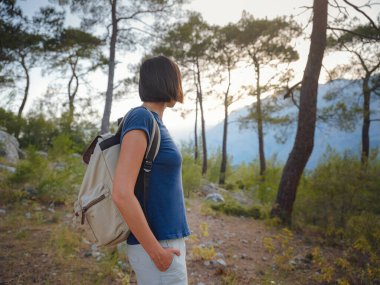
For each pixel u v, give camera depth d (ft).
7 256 11.43
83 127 55.06
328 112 46.29
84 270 10.98
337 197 20.38
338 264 13.12
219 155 69.00
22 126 51.29
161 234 4.34
